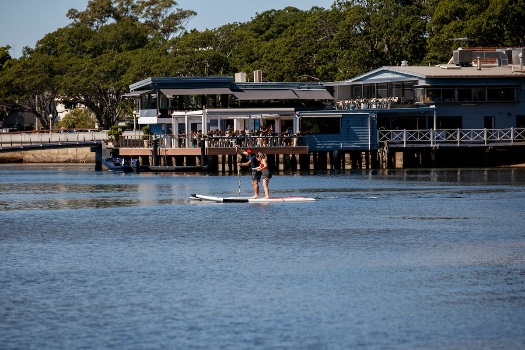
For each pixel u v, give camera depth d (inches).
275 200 4335.6
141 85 7628.0
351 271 2503.7
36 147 7554.1
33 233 3336.6
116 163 7175.2
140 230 3378.4
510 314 2023.9
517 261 2655.0
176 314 2033.7
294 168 6811.0
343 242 3034.0
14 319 2003.0
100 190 5319.9
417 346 1802.4
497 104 7185.0
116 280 2393.0
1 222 3698.3
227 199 4362.7
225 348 1790.1
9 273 2501.2
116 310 2071.9
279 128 7416.3
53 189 5482.3
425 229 3356.3
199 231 3324.3
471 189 5054.1
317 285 2317.9
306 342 1827.0
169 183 5787.4
